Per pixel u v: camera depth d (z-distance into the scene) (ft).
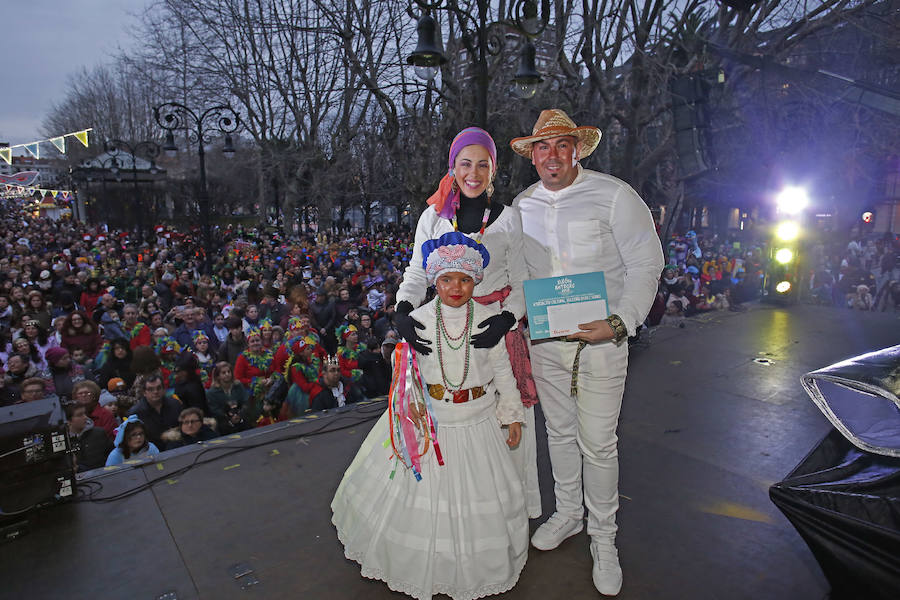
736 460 11.41
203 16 75.51
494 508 7.44
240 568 8.09
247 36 79.05
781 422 13.34
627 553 8.38
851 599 6.10
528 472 9.11
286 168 85.76
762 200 38.96
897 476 5.89
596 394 7.70
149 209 121.60
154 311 28.63
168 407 16.44
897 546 5.44
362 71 42.96
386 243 77.92
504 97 38.29
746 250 58.34
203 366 22.77
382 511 7.77
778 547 8.54
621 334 7.14
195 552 8.46
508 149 36.73
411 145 43.37
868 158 38.88
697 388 15.66
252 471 11.01
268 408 18.69
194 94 81.87
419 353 7.52
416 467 7.36
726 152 31.73
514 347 8.04
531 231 8.22
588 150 8.07
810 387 6.35
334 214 116.67
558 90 40.04
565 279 7.23
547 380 8.32
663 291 34.78
